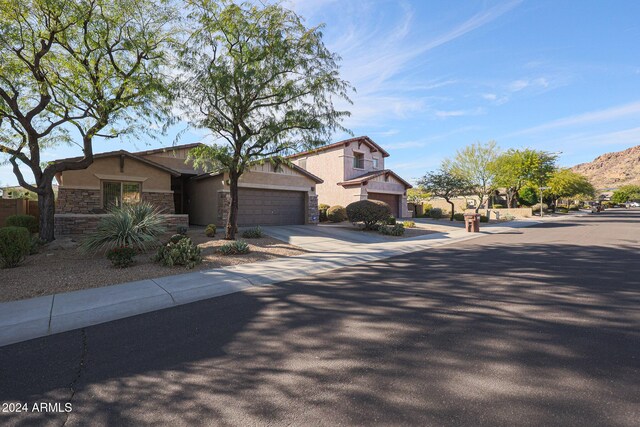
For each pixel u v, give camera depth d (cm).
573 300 564
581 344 390
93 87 1178
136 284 693
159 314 539
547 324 455
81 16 1050
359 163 2856
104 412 279
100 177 1473
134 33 1196
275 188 1909
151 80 1136
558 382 308
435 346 392
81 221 1364
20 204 1508
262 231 1530
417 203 3444
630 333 421
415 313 511
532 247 1241
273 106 1180
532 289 638
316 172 2838
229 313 534
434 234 1812
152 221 1091
